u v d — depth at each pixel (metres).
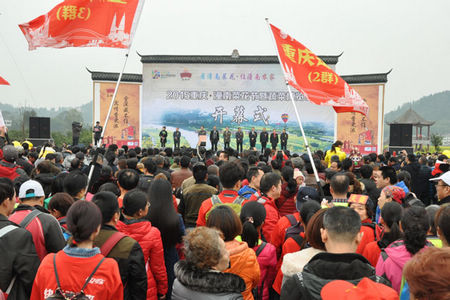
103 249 3.04
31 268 2.98
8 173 6.07
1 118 7.77
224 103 27.94
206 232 2.44
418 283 1.52
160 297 3.70
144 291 3.14
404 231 2.74
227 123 27.97
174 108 27.98
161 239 3.97
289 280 2.28
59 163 9.01
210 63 27.83
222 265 2.46
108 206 3.17
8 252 2.93
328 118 27.33
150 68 27.91
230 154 11.22
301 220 3.55
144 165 6.82
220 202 4.58
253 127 26.83
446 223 2.52
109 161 9.23
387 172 6.47
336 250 2.38
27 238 3.03
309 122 27.47
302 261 2.84
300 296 2.20
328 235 2.42
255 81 27.77
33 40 5.96
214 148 27.48
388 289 1.84
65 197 3.90
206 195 5.44
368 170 6.97
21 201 3.76
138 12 6.05
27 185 3.74
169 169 8.77
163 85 27.92
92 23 5.98
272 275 3.71
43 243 3.31
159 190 4.19
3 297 2.83
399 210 3.38
